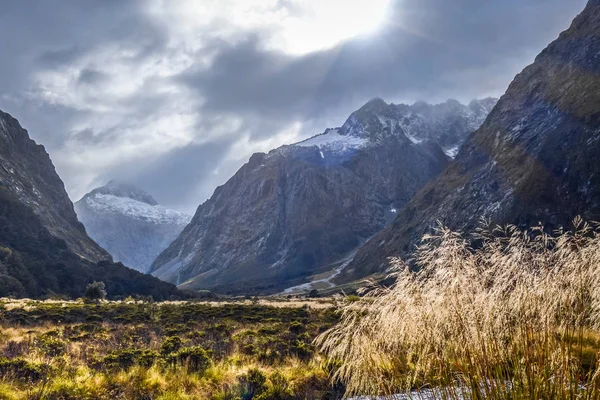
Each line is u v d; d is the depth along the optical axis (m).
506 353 5.88
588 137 154.12
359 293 6.87
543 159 169.50
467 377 5.86
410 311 6.12
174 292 148.88
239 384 14.11
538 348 5.81
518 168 186.75
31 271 125.25
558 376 5.68
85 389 13.03
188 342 21.70
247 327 33.22
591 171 142.50
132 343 23.53
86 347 21.42
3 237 142.62
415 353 6.17
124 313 48.25
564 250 6.28
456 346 5.95
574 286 5.99
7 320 35.47
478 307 5.95
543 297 5.99
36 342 21.17
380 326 6.43
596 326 5.90
